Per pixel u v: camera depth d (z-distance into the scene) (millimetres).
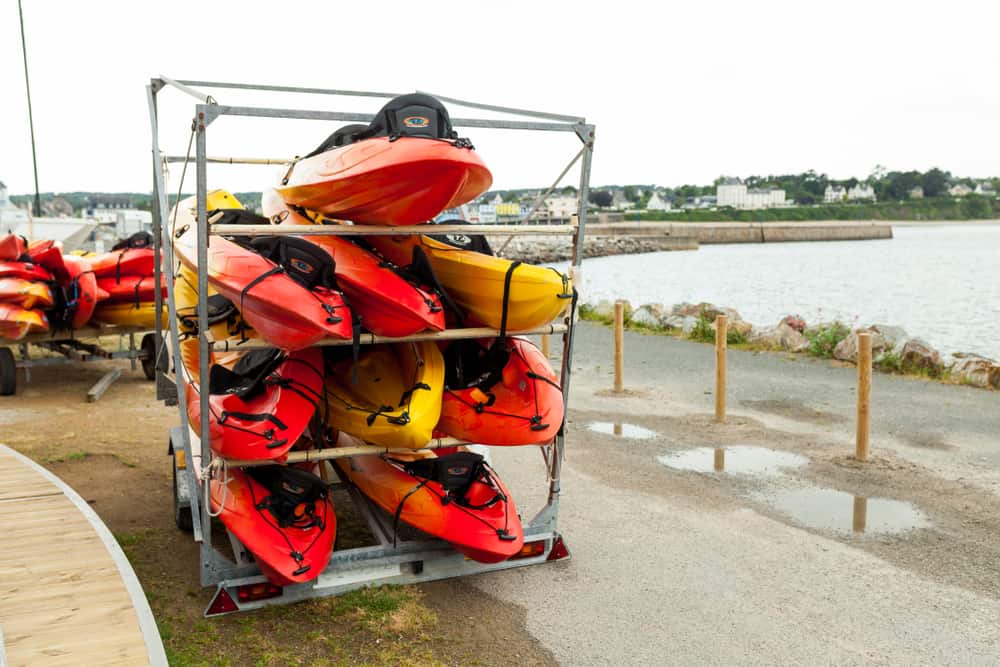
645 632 4762
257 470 5293
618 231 125188
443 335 5172
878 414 10148
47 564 4859
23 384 12164
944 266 65188
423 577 5391
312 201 5516
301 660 4398
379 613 4918
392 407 5215
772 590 5316
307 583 5059
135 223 43719
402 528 6168
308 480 5051
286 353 5461
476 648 4566
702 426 9719
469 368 5762
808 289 44531
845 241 138750
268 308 4723
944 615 4977
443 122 5066
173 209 7145
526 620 4902
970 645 4613
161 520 6531
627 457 8445
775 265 69812
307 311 4633
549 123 5184
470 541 5098
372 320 5035
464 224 5121
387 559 5223
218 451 4840
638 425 9789
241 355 6297
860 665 4402
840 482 7570
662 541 6164
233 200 7629
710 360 14336
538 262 67750
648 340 16859
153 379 12633
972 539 6184
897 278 52094
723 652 4539
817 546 6062
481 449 7695
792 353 15008
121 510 6758
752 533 6328
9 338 10742
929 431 9320
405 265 5777
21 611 4262
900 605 5105
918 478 7656
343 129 5867
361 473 5805
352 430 5301
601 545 6090
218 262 5098
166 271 4898
